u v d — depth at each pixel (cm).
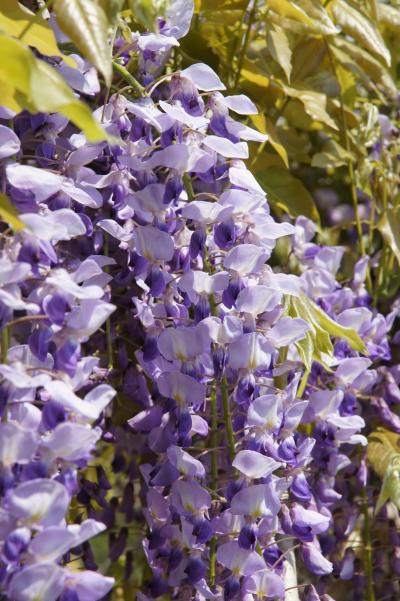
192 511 80
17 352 74
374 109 99
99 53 73
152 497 83
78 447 72
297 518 82
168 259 80
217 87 80
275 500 79
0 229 78
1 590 70
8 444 70
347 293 96
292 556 90
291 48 100
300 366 89
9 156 76
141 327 87
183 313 81
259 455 78
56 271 73
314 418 88
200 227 79
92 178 81
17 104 74
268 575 79
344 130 100
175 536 82
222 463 84
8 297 71
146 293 83
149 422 83
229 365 79
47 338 73
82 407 71
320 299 93
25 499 70
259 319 81
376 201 101
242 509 79
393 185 100
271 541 82
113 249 86
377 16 98
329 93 102
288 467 82
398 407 102
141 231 79
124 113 80
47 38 75
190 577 81
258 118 92
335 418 88
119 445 91
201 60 98
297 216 97
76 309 73
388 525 97
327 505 91
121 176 81
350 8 95
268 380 83
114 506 93
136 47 84
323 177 112
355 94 104
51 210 77
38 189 74
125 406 88
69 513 91
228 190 78
